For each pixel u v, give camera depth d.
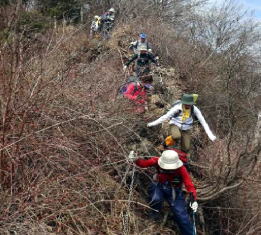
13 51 4.26
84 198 4.50
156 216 5.11
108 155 4.85
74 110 4.66
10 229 3.72
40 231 3.82
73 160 4.54
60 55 5.09
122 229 4.52
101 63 6.83
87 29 11.52
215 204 6.19
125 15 17.22
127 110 5.84
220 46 16.31
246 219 6.05
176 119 5.77
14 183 4.01
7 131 4.14
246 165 5.33
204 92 11.06
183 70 11.84
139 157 4.86
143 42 8.66
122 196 4.95
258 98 9.75
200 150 6.98
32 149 4.33
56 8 12.39
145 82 8.02
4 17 4.33
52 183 4.18
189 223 4.93
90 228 4.34
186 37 15.30
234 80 9.41
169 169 4.78
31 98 4.29
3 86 4.26
